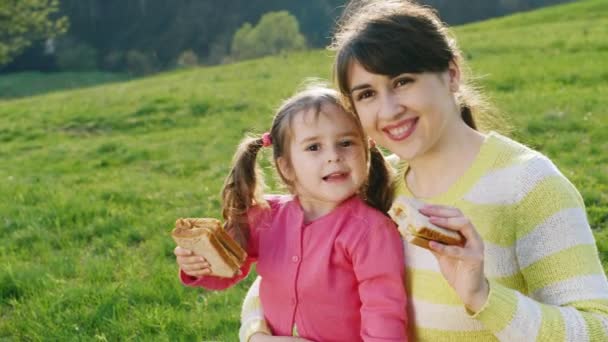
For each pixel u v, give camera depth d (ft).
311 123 9.62
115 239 26.35
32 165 43.50
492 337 8.11
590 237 7.79
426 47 8.02
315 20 328.29
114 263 23.77
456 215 7.20
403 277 8.92
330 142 9.58
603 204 24.80
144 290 20.39
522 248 7.88
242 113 54.19
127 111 58.80
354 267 9.25
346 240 9.33
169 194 32.73
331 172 9.52
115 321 18.47
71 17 308.81
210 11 328.08
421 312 8.60
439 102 8.15
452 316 8.26
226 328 17.81
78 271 23.04
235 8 332.60
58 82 219.82
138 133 52.65
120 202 31.78
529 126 37.47
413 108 8.09
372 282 9.03
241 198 10.42
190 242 9.25
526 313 7.16
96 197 32.50
